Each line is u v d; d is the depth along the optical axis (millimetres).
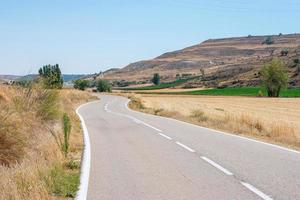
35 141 12414
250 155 12578
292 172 9883
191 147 14516
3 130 10273
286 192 7934
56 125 16969
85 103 57969
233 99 91250
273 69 109750
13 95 17047
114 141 16391
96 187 8508
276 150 13656
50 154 11109
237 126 21062
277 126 19016
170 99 87312
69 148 13656
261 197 7590
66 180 8867
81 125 23578
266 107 62656
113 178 9383
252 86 160750
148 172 10062
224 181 8977
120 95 104312
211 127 22875
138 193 7980
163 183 8836
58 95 18750
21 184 7406
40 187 7238
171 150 13805
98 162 11531
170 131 20422
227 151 13477
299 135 19047
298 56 179875
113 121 26938
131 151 13625
